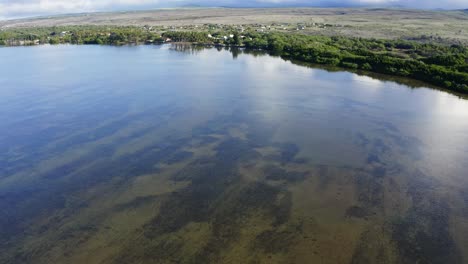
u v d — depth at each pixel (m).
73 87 37.62
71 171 19.69
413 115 28.30
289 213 15.86
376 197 17.08
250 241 14.09
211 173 19.34
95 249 13.81
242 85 38.22
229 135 24.36
